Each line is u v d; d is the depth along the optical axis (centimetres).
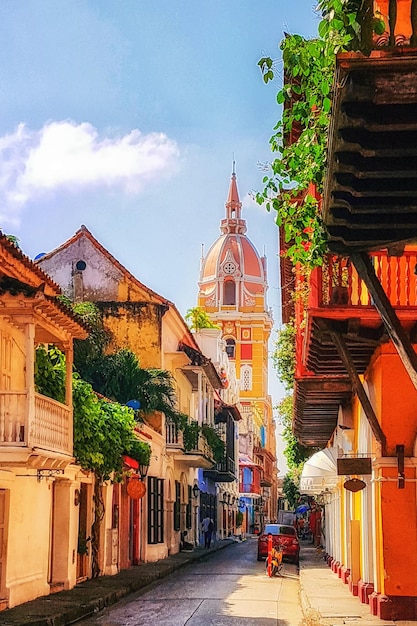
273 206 981
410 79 537
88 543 2191
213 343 5966
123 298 3456
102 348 3300
